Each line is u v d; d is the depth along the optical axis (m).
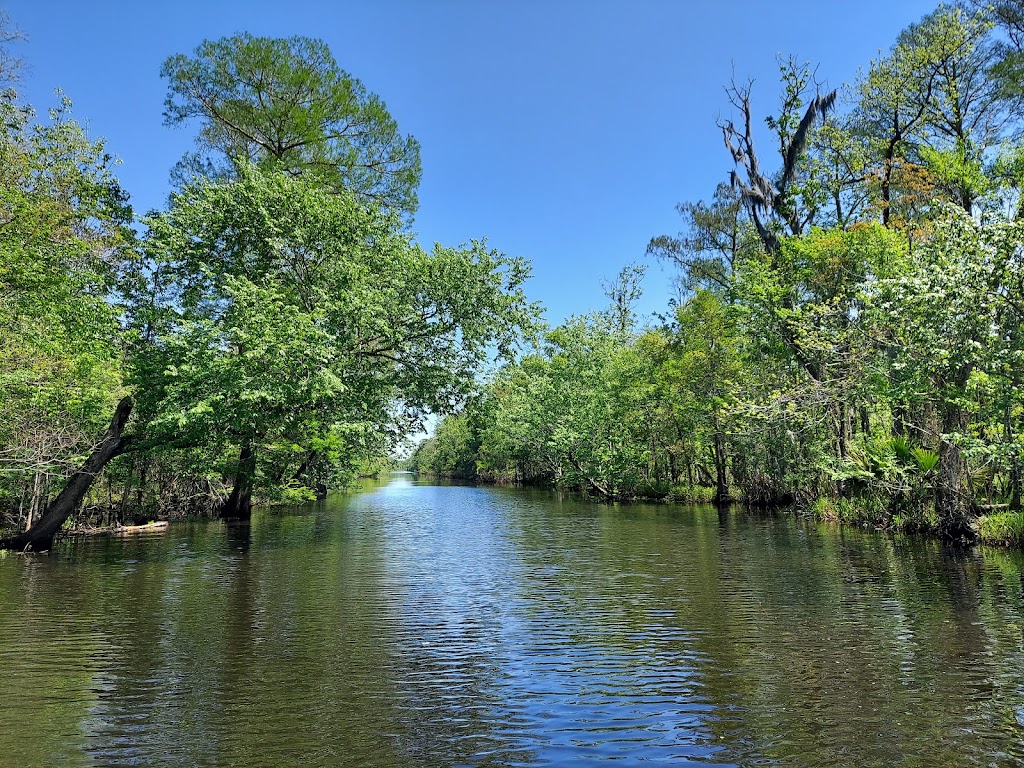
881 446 18.06
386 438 21.31
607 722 5.46
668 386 30.72
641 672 6.73
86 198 14.80
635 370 34.78
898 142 23.41
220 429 16.94
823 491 23.05
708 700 5.93
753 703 5.84
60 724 5.42
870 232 19.44
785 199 25.08
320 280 18.69
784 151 25.28
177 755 4.83
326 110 22.83
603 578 12.02
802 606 9.48
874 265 19.45
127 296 17.27
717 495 30.39
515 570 13.05
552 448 41.06
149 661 7.16
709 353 27.97
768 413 19.03
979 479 17.20
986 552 13.66
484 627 8.58
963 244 12.26
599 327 44.88
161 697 6.06
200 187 18.52
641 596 10.38
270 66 21.42
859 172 24.23
